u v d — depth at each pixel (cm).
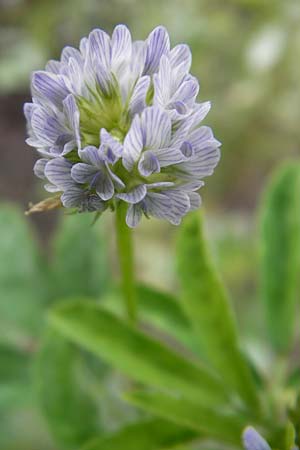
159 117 10
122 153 11
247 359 14
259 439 11
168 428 13
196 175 11
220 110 27
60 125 11
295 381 14
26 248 15
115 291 15
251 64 26
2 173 35
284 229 14
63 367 14
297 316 19
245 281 23
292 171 15
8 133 36
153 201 11
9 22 32
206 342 13
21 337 15
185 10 28
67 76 11
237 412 13
